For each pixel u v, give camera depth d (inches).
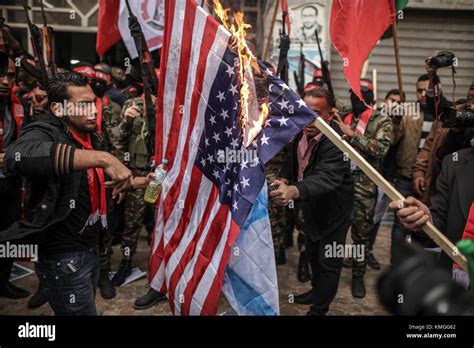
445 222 71.9
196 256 72.5
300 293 133.9
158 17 122.1
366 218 132.4
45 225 64.9
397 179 161.3
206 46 72.2
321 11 207.0
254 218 66.9
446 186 72.1
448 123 76.7
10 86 111.9
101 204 76.0
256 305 67.2
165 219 82.5
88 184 72.8
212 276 68.4
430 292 38.4
